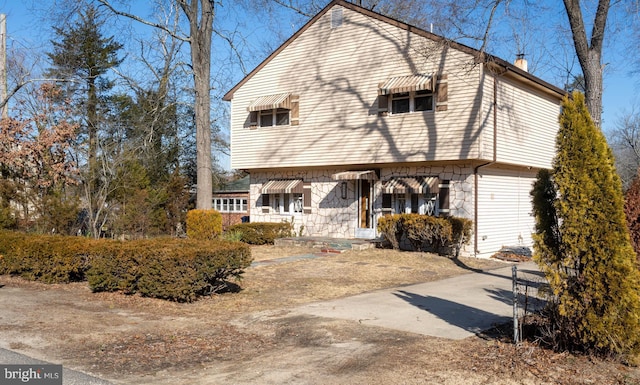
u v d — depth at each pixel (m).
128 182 23.45
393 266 16.02
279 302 10.56
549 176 7.11
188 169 34.50
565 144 6.88
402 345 7.36
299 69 22.38
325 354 6.98
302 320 8.95
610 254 6.43
